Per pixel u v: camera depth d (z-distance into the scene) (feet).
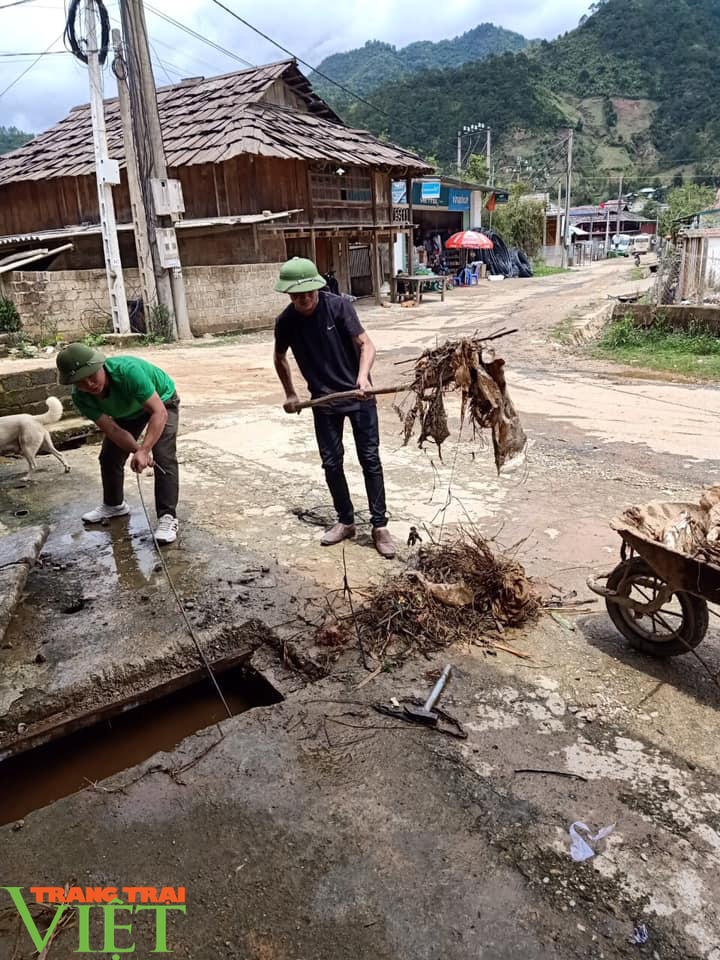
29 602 12.70
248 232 58.65
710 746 8.95
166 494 15.17
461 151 203.41
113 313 49.80
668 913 6.77
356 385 13.83
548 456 21.26
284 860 7.45
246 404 29.27
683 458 20.94
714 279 48.26
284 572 13.64
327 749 9.06
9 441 19.26
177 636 11.46
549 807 8.02
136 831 7.93
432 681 10.37
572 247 174.40
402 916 6.79
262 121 61.57
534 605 12.07
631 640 10.98
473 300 76.79
